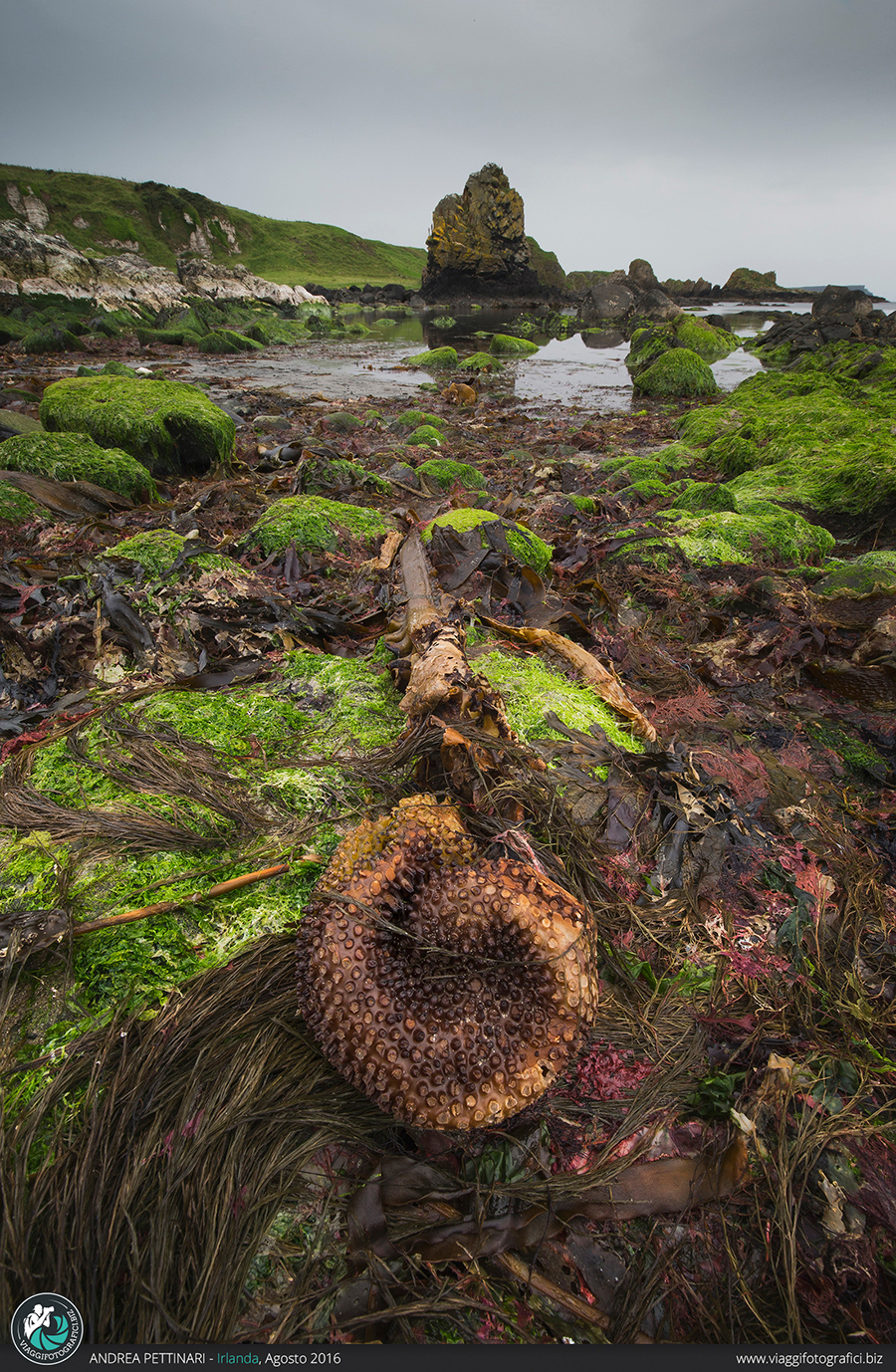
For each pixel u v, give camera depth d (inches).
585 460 373.1
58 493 222.2
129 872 82.0
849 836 100.8
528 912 62.1
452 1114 56.9
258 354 875.4
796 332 915.4
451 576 162.9
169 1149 59.6
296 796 94.6
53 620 126.8
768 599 171.3
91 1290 52.3
